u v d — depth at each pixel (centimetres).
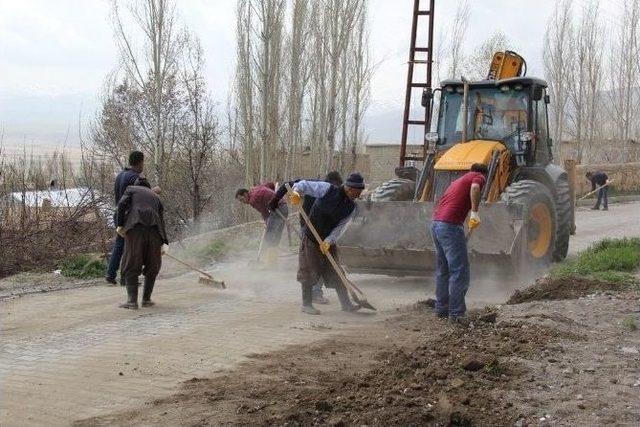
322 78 2359
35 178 1459
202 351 704
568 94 3584
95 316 880
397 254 1068
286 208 1280
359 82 2570
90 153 1797
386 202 1105
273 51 2145
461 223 834
